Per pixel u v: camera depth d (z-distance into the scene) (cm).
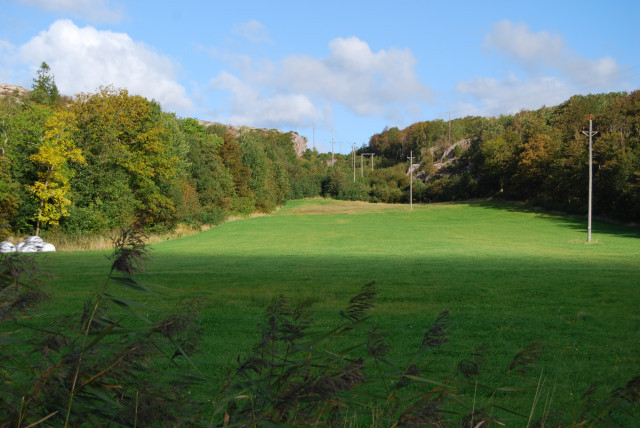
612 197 6119
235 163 7362
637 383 244
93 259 2642
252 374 250
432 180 12025
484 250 3653
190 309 224
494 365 743
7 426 181
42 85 9288
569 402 569
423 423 212
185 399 213
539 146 8125
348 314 225
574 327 1052
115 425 192
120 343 219
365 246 4172
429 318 1120
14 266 210
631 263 2577
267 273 2081
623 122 6612
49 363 197
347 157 17550
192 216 5519
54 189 3597
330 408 206
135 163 4309
